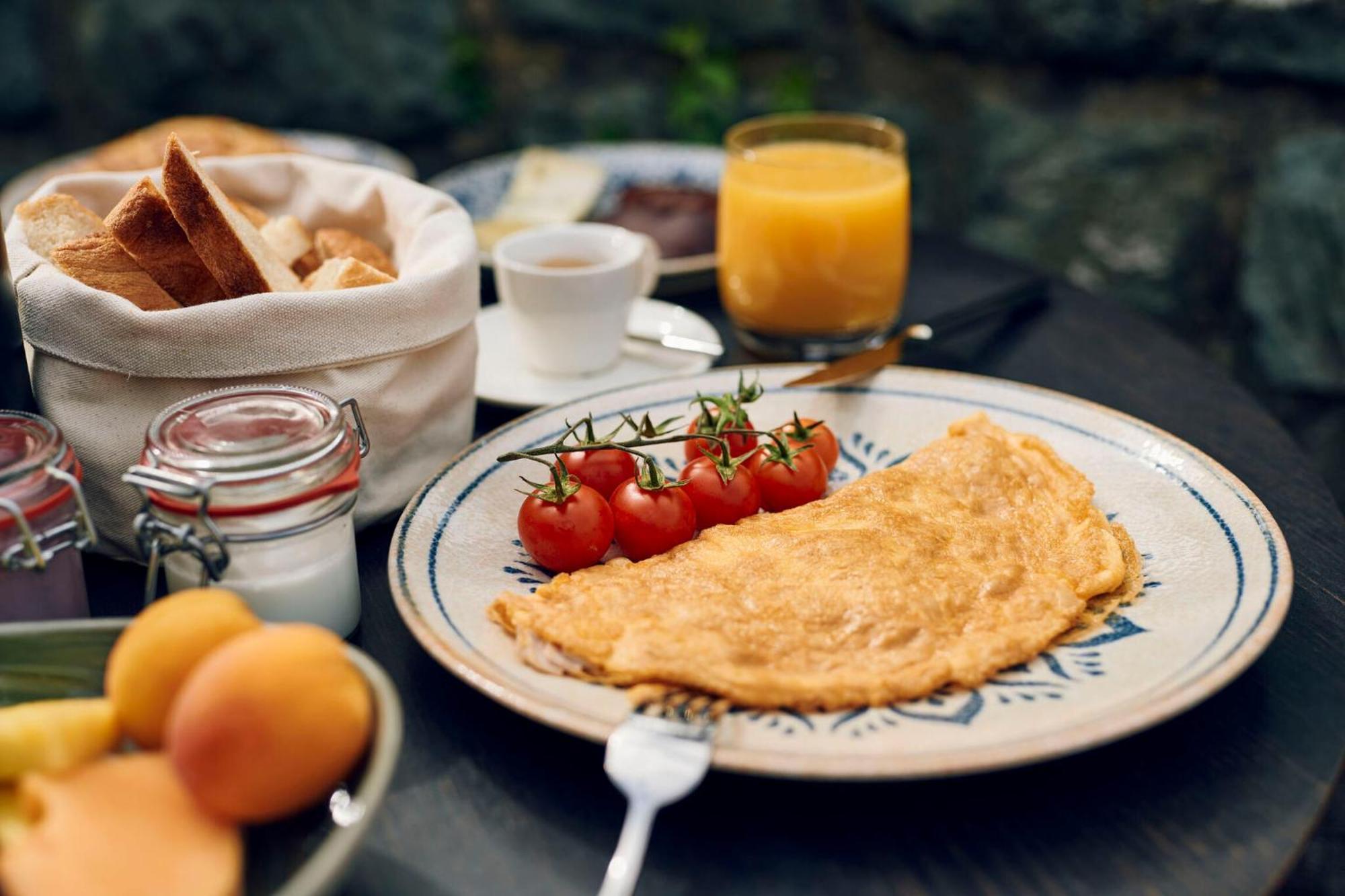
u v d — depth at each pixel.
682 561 0.45
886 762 0.35
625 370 0.64
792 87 1.07
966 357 0.65
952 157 1.04
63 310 0.44
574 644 0.40
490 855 0.36
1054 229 1.01
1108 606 0.44
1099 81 0.96
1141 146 0.96
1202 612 0.42
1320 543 0.49
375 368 0.47
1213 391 0.61
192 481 0.38
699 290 0.74
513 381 0.62
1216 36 0.91
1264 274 0.96
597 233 0.65
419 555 0.44
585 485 0.48
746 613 0.42
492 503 0.48
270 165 0.56
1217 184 0.96
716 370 0.57
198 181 0.45
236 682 0.32
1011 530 0.48
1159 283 1.00
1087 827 0.37
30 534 0.38
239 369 0.45
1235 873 0.35
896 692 0.39
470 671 0.38
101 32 1.08
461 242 0.50
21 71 1.08
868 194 0.62
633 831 0.34
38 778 0.32
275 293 0.44
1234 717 0.40
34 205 0.49
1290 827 0.37
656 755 0.35
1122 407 0.60
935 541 0.46
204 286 0.49
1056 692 0.39
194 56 1.09
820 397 0.56
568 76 1.13
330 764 0.33
